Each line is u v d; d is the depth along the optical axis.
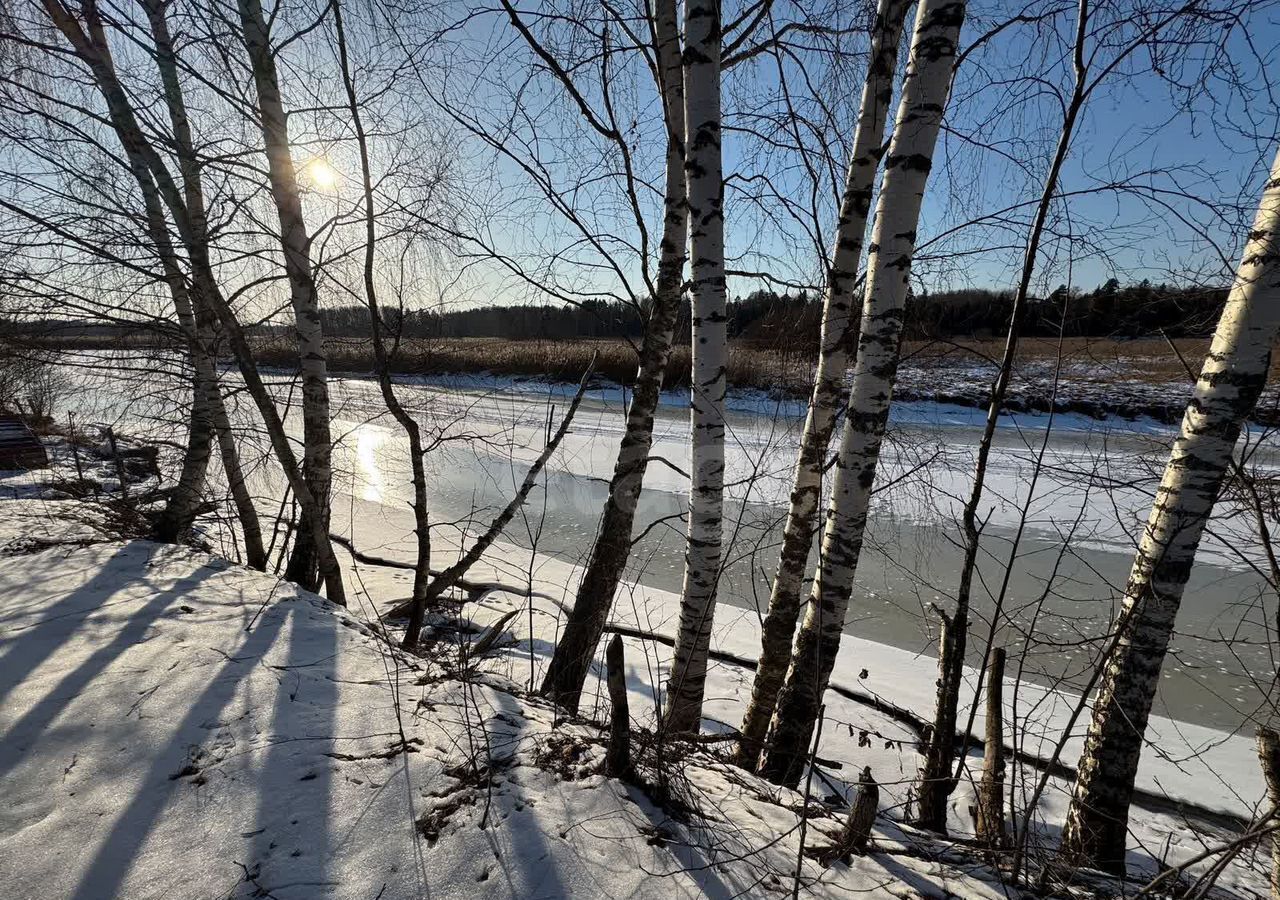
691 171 3.54
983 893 2.15
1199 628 7.02
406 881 1.83
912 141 2.92
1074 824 3.03
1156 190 2.88
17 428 10.22
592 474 14.39
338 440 5.19
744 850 2.11
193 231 4.17
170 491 6.87
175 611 3.61
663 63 4.04
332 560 4.90
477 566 8.59
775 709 3.73
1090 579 8.27
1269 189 2.46
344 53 3.67
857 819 2.16
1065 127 2.79
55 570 4.23
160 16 4.31
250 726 2.54
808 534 3.91
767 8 4.16
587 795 2.24
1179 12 2.61
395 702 2.70
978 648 6.65
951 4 2.79
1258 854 3.40
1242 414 2.56
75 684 2.78
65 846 1.92
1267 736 2.18
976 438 13.28
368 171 3.99
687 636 3.92
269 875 1.83
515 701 3.00
